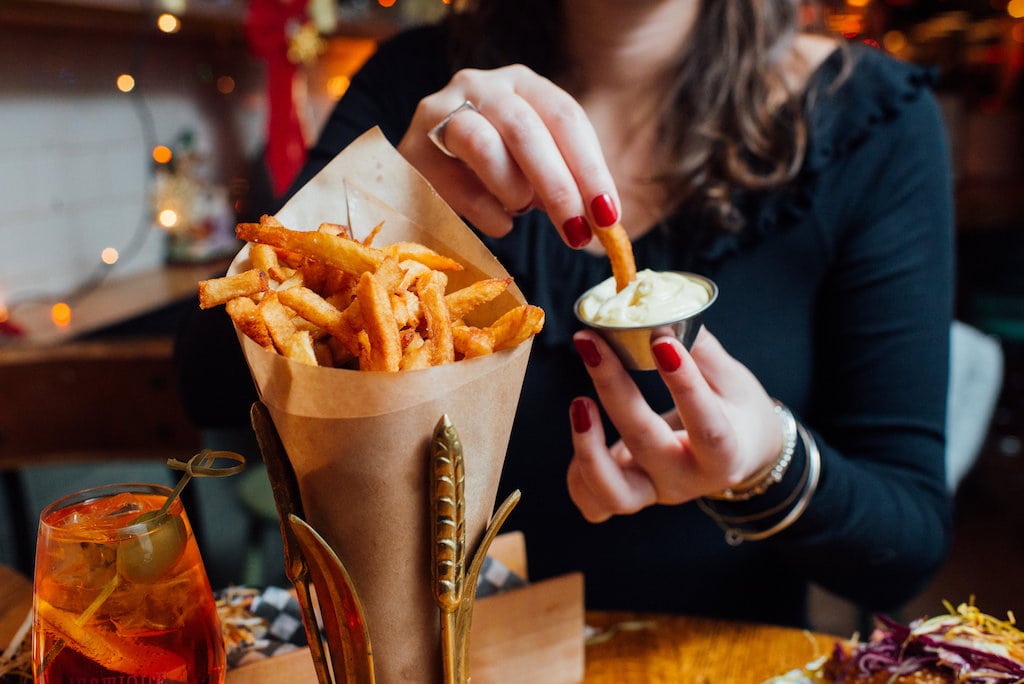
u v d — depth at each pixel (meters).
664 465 0.82
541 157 0.72
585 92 1.32
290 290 0.54
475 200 0.83
